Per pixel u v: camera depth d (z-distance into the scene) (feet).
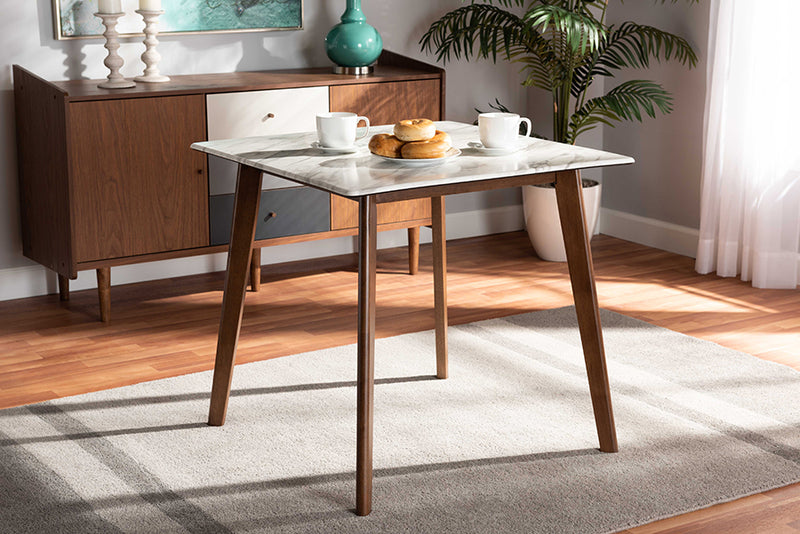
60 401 9.20
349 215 13.03
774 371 10.00
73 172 11.02
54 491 7.50
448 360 10.28
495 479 7.70
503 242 15.51
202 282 13.29
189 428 8.66
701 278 13.50
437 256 9.46
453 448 8.25
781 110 12.41
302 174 7.02
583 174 15.93
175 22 12.87
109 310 11.59
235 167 12.15
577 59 13.74
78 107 10.92
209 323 11.59
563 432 8.55
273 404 9.18
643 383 9.68
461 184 7.23
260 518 7.11
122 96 11.17
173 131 11.60
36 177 11.73
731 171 13.09
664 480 7.68
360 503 7.13
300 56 14.02
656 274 13.69
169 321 11.65
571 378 9.80
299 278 13.46
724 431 8.58
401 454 8.14
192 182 11.87
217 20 13.17
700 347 10.69
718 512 7.25
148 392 9.44
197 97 11.67
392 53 14.10
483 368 10.05
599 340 7.96
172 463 7.98
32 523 7.01
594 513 7.17
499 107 15.62
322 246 14.57
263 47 13.69
